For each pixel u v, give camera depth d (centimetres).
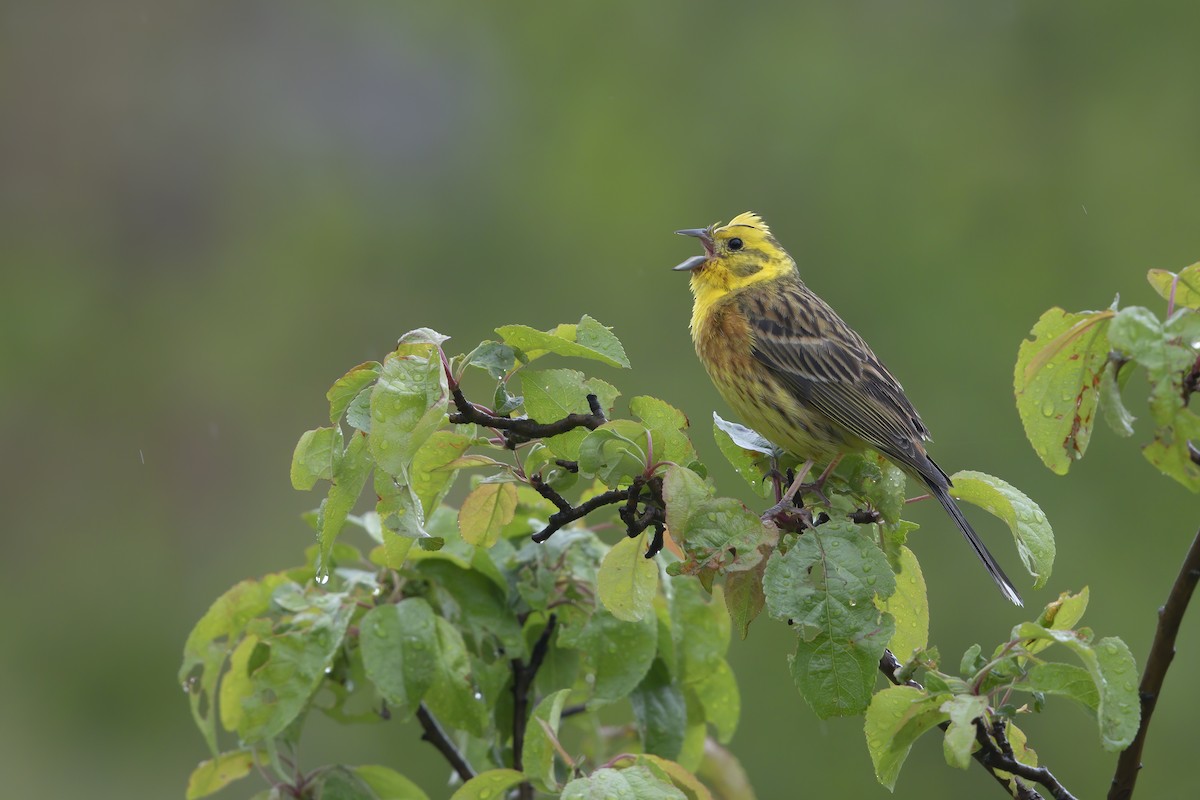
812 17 1747
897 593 541
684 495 467
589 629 554
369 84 1905
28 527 1628
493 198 1762
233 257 1861
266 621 558
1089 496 1366
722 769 686
